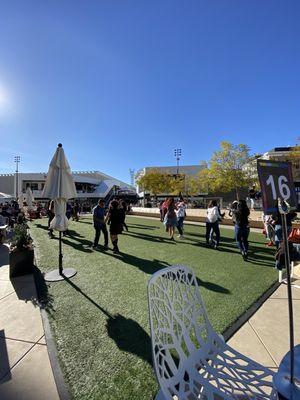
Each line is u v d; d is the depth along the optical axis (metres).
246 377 1.84
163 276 1.91
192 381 1.73
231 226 14.11
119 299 4.27
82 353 2.84
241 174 33.78
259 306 3.93
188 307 2.08
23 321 3.59
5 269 6.18
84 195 61.78
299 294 4.37
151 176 46.91
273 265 6.21
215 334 2.21
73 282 5.11
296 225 10.21
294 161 30.03
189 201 45.50
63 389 2.32
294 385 1.43
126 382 2.39
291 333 1.52
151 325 1.58
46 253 7.70
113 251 7.75
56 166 5.83
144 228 13.55
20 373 2.54
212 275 5.43
